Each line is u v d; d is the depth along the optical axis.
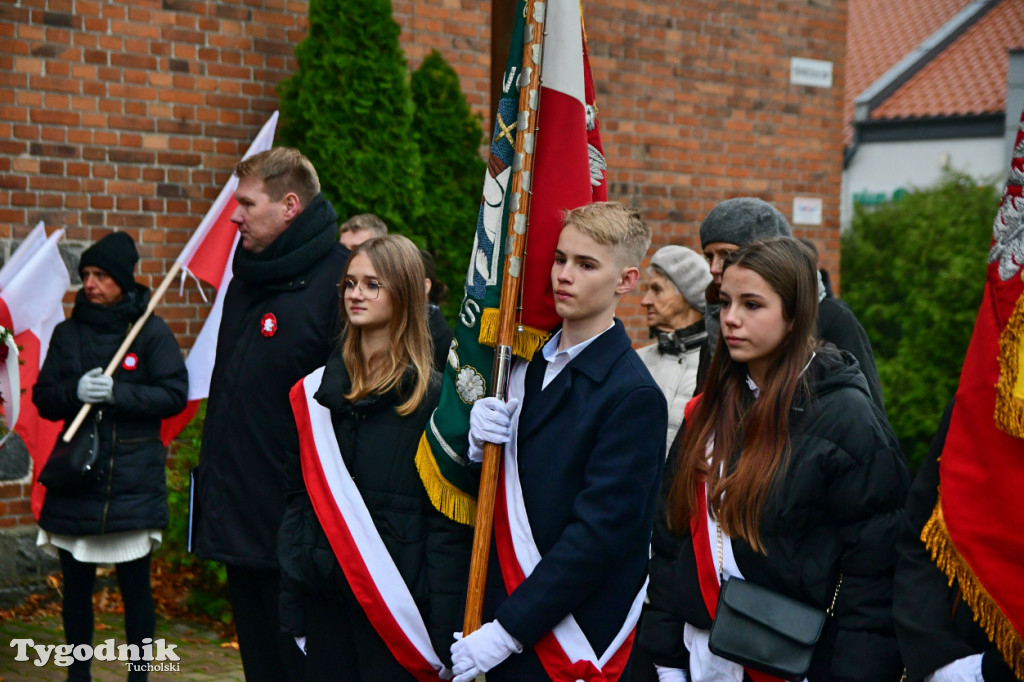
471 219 7.72
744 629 2.78
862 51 28.00
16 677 5.33
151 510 5.08
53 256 5.50
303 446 3.43
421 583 3.29
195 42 7.12
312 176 4.16
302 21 7.53
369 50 7.05
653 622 3.12
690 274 4.91
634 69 9.16
